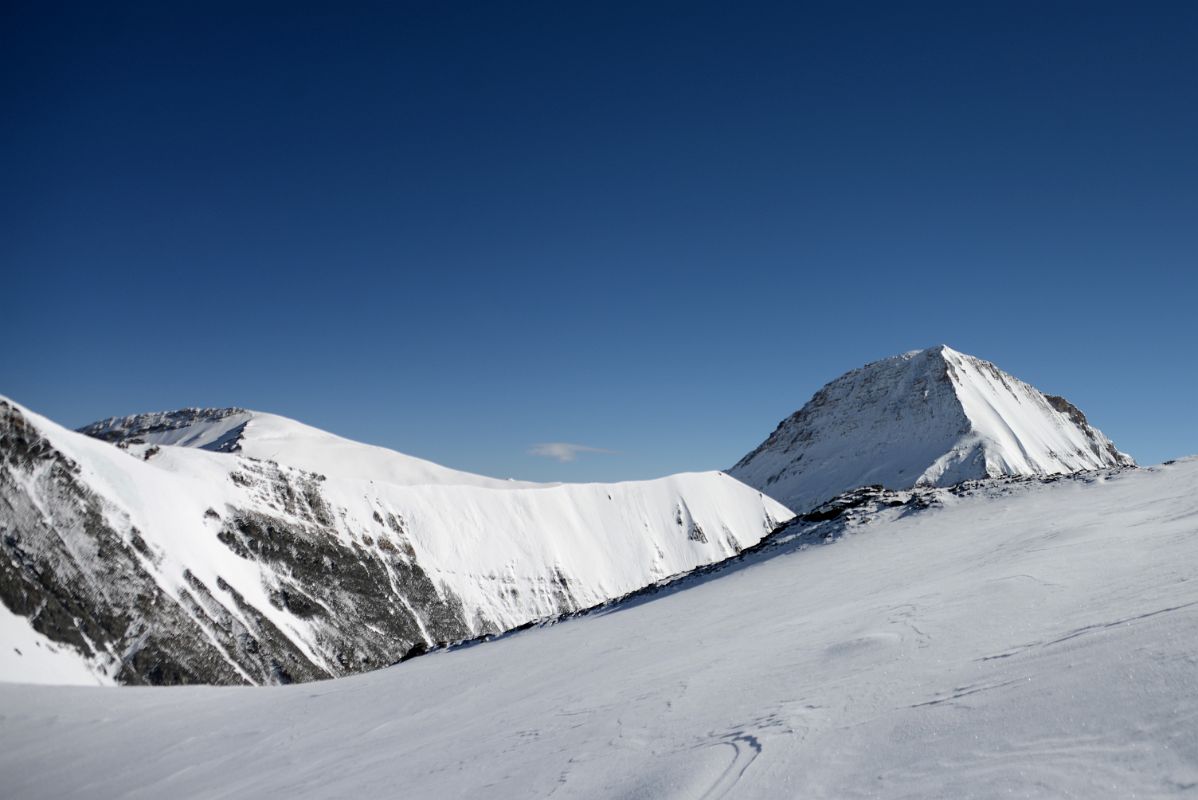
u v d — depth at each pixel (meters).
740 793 6.52
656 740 9.16
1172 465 26.09
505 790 8.90
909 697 7.71
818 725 7.68
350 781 11.96
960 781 5.32
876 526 29.23
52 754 19.62
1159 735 5.01
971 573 15.59
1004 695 6.74
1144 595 9.12
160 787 15.53
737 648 14.45
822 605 17.34
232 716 22.14
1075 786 4.73
